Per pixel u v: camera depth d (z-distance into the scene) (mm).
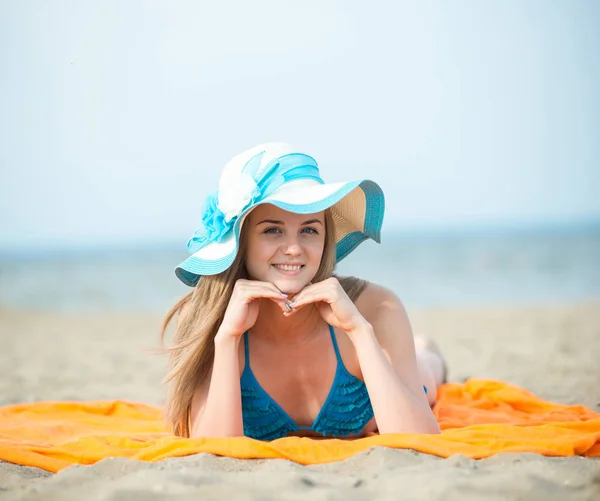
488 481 3293
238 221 4191
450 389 6445
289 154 4406
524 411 5867
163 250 95062
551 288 27266
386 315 4680
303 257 4309
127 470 3693
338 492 3248
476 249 57219
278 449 3889
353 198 4598
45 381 9031
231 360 4316
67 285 37375
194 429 4535
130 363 10891
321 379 4621
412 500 3154
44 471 3961
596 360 9359
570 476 3398
